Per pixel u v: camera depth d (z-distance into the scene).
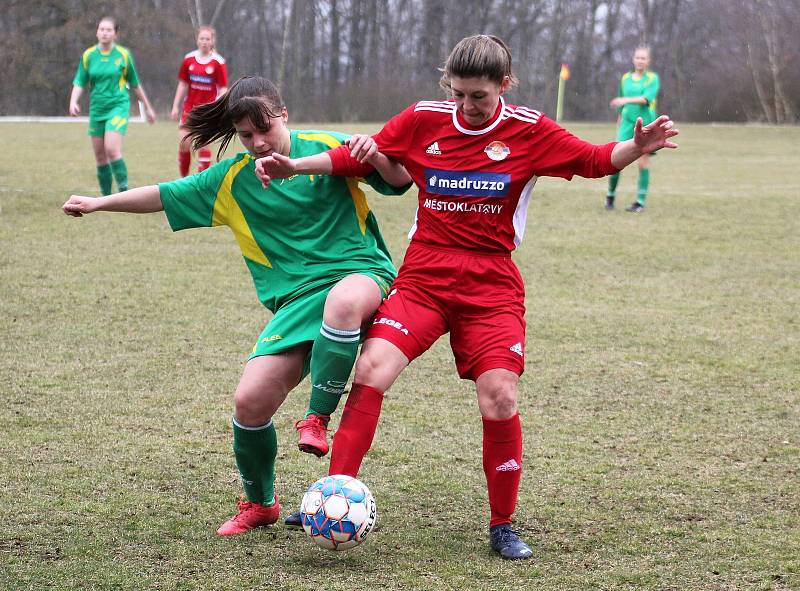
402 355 6.80
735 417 10.05
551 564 6.63
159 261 17.12
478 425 9.70
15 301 14.05
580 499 7.87
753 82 80.88
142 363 11.41
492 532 6.89
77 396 10.20
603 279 16.98
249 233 7.23
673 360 12.17
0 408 9.75
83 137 42.62
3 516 7.27
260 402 6.84
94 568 6.42
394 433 9.41
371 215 7.49
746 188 29.95
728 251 19.73
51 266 16.41
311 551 6.80
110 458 8.55
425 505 7.73
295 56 85.25
